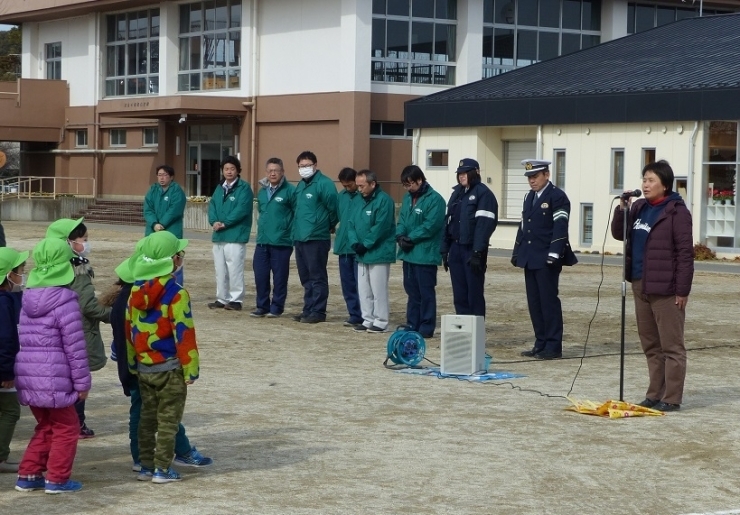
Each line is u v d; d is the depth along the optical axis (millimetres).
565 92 32531
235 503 7223
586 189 32281
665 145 30516
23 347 7352
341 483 7754
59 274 7363
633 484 7836
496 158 35281
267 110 43406
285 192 17109
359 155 40156
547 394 11125
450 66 42250
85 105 52188
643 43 37312
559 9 43938
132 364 7668
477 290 14359
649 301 10430
